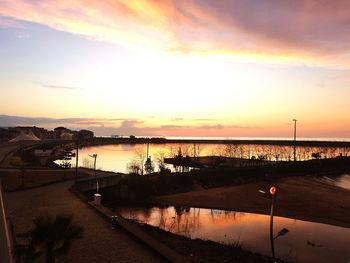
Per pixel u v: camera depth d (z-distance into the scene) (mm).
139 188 70438
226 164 134125
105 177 67688
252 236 41500
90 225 29094
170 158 167125
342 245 38406
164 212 57562
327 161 140500
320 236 42375
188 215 55062
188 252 23750
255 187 81750
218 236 41031
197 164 139750
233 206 62156
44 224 15758
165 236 29234
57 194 49188
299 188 81562
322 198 69062
